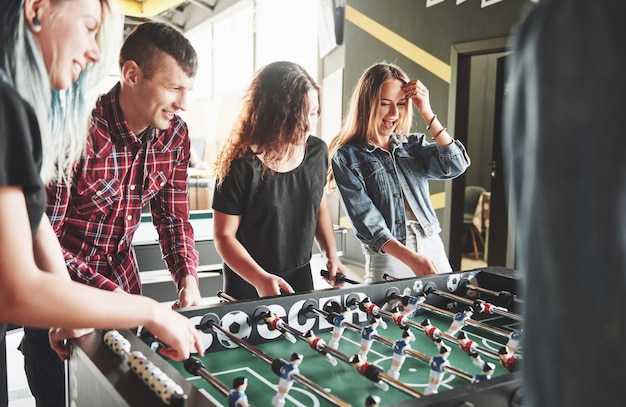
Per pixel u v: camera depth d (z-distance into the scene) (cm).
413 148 254
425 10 527
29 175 93
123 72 179
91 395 119
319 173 229
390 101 240
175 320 114
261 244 223
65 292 94
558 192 54
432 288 195
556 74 54
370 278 239
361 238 235
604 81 52
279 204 220
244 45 810
